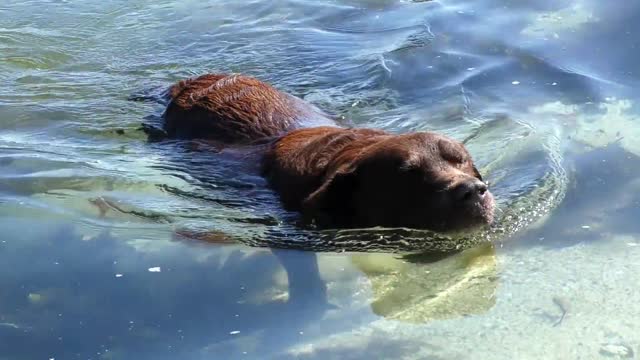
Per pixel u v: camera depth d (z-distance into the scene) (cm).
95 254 930
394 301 836
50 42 1656
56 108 1370
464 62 1426
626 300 806
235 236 970
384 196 952
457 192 912
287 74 1472
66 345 767
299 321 803
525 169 1078
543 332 767
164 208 1043
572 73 1341
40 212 1033
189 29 1702
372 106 1310
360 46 1562
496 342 757
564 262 883
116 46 1644
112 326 796
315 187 1019
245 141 1177
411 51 1486
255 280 877
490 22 1579
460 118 1239
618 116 1205
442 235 939
